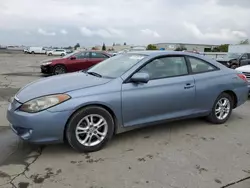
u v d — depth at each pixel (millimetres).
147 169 3324
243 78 5422
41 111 3436
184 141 4254
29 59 34812
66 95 3562
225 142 4258
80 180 3049
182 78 4488
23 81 11383
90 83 3852
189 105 4594
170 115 4410
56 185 2938
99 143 3836
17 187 2879
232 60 17578
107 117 3830
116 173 3217
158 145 4078
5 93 8227
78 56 13984
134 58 4438
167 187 2932
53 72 13617
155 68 4305
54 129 3492
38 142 3492
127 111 3951
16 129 3648
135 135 4461
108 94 3771
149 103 4113
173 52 4602
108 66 4605
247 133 4703
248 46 28266
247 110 6383
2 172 3184
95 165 3412
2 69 18047
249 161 3605
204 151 3896
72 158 3596
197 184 3004
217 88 4906
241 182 3070
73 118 3588
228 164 3504
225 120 5227
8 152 3734
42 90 3691
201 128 4875
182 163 3502
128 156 3686
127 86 3941
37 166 3357
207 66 4949
